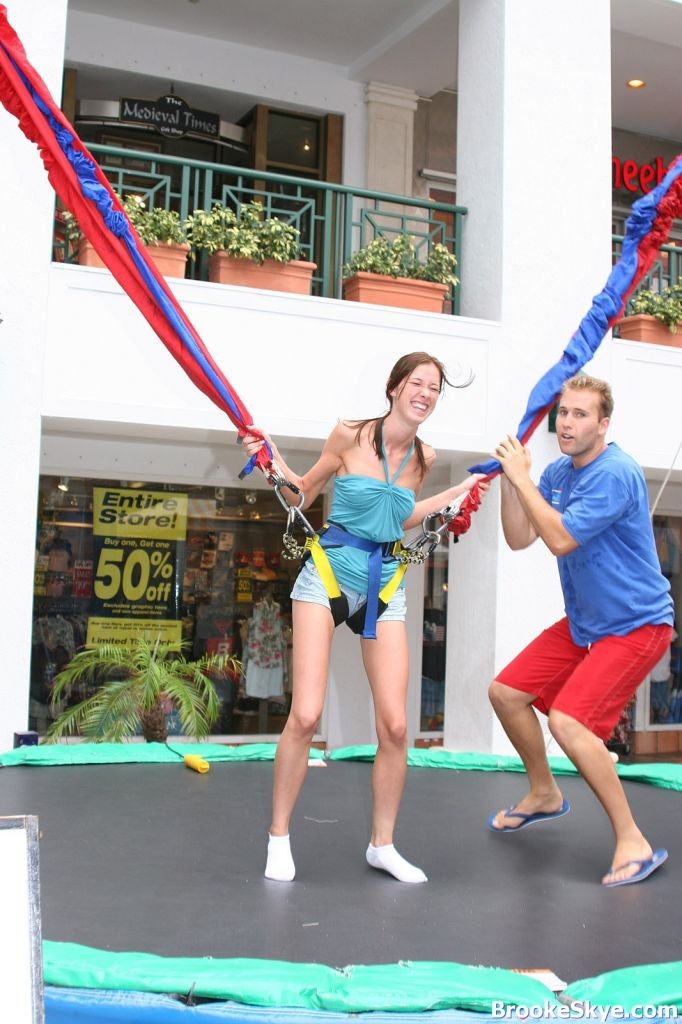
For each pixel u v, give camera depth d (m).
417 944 2.59
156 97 8.72
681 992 2.25
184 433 6.28
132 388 5.82
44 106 3.24
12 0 5.70
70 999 2.15
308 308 6.23
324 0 7.93
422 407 3.06
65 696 7.61
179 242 6.16
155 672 6.02
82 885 3.00
